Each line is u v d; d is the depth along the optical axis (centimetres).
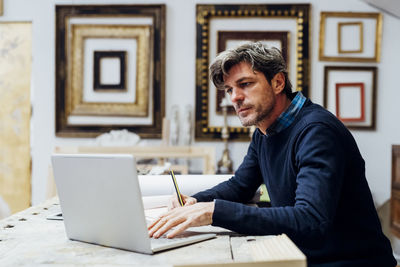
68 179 98
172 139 336
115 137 337
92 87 346
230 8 339
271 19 340
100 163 90
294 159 119
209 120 345
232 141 343
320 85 341
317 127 110
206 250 90
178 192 124
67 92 346
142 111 344
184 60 346
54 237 103
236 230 99
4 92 352
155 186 157
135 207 87
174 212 102
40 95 348
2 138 352
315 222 97
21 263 82
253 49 119
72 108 346
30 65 350
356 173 118
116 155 87
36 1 348
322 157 105
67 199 99
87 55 346
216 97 341
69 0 346
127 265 80
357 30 337
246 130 338
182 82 346
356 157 118
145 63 343
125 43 344
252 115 120
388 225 350
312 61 340
